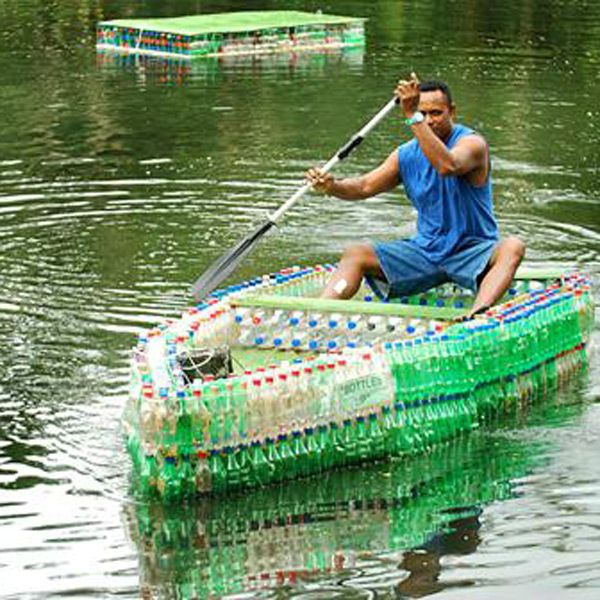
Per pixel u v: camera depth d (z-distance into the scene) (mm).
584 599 9352
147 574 9789
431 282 13570
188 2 44438
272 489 11156
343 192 13516
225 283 16562
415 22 40344
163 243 18328
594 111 27156
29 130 25531
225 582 9672
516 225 19125
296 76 31297
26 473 11352
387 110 13336
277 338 12984
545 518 10570
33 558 10016
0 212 19891
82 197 20719
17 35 37906
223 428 10914
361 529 10477
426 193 13461
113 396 12953
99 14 41844
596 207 20125
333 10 42938
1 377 13430
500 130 25484
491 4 44062
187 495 10906
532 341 12875
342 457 11531
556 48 35312
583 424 12367
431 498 10961
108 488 11109
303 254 17766
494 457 11727
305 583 9648
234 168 22469
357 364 11516
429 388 11938
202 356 11734
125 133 25234
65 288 16375
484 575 9734
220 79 30938
